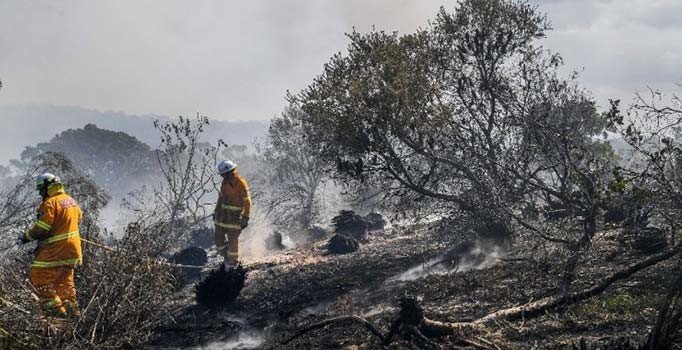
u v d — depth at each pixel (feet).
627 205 28.40
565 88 40.93
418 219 38.22
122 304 20.21
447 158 36.52
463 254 33.32
